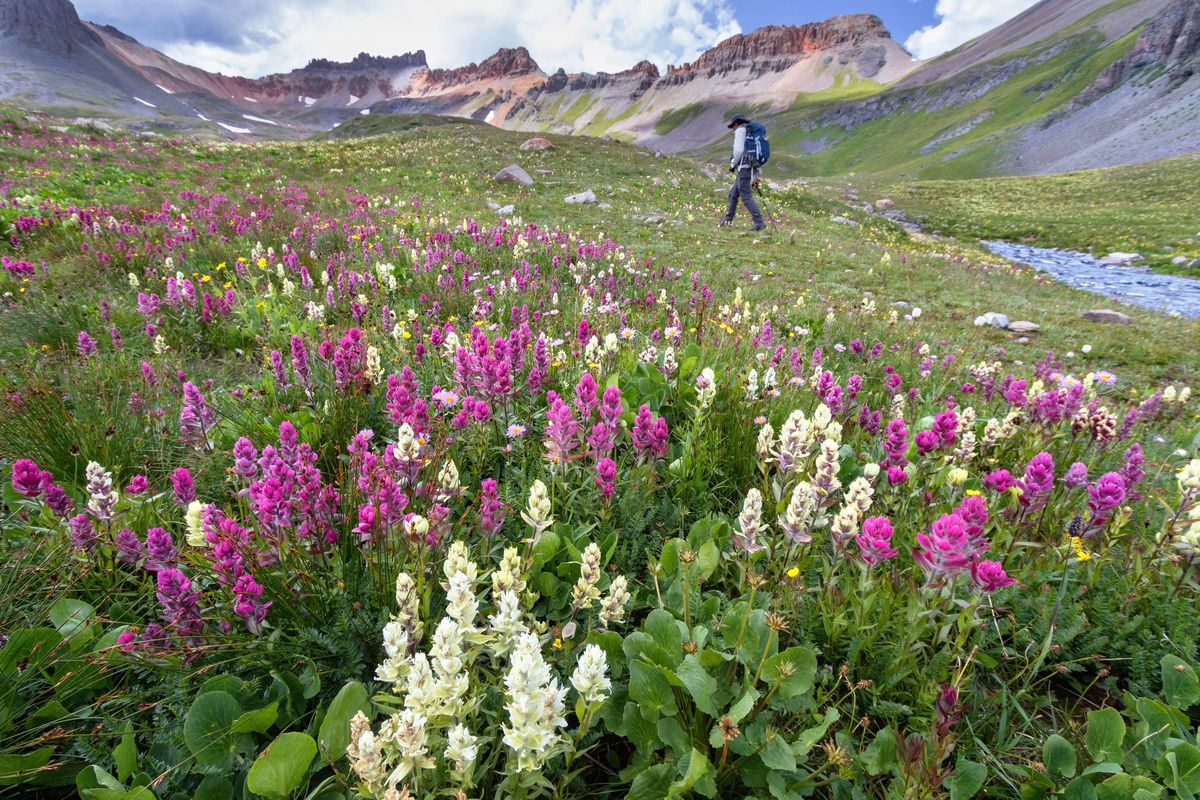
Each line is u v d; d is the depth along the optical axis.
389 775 1.60
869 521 2.33
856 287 12.95
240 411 4.21
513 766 1.74
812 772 2.04
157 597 2.31
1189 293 17.23
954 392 6.01
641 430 3.38
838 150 173.88
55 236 9.80
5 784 1.80
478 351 4.03
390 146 34.22
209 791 1.81
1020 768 2.06
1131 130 90.62
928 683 2.20
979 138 125.56
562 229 16.41
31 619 2.24
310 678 2.17
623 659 2.28
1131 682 2.53
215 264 9.27
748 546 2.55
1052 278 19.16
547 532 2.79
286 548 2.51
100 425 3.75
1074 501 3.38
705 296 7.95
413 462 2.86
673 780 1.92
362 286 7.94
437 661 1.67
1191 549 2.64
